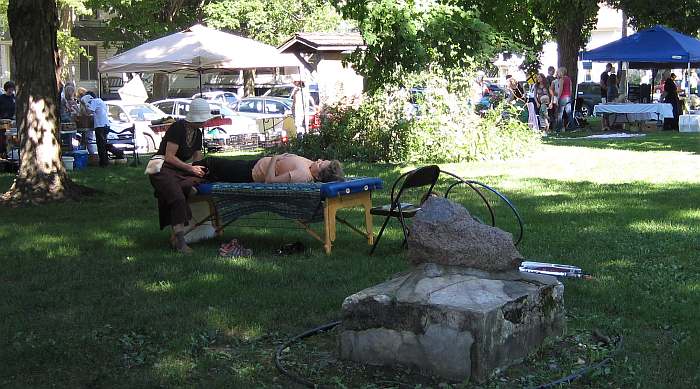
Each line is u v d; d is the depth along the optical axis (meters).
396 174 15.08
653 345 5.32
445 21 13.22
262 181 8.53
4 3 30.62
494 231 5.18
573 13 26.08
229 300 6.54
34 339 5.65
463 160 17.00
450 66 14.24
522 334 5.01
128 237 9.38
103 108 18.55
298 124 22.81
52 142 12.41
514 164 16.25
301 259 7.99
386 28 13.15
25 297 6.75
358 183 8.38
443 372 4.76
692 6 29.91
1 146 18.31
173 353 5.36
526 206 10.94
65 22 34.44
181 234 8.46
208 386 4.77
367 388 4.64
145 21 33.91
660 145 19.83
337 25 38.34
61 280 7.32
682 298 6.39
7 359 5.24
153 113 24.09
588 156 17.47
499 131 17.36
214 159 8.77
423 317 4.82
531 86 26.53
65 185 12.49
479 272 5.08
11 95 19.05
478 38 13.51
